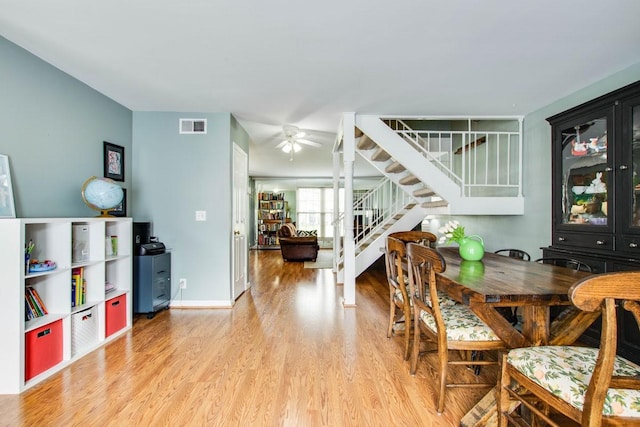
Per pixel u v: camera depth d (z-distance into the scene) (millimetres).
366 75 2752
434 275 1787
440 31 2084
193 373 2195
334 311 3590
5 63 2193
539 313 1640
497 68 2629
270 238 10469
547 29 2064
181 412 1777
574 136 2855
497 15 1914
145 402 1867
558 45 2266
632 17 1934
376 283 5035
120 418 1726
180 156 3713
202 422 1695
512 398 1505
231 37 2154
